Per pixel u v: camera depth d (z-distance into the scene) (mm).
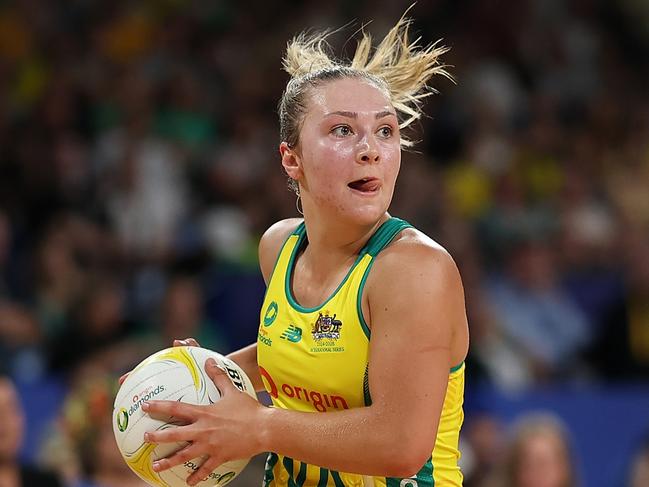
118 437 10289
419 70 11383
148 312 25781
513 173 32531
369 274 10156
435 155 33250
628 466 24547
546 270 28688
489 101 34375
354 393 10211
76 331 24234
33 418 22062
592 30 40500
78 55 33156
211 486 10312
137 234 28109
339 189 10172
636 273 28469
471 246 28734
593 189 33156
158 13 34781
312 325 10383
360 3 35531
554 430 19656
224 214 28922
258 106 32219
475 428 22469
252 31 35062
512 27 37625
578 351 27984
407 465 9602
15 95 32094
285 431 9773
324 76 10500
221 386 10133
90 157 29750
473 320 25469
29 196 28484
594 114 36500
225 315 25891
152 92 31422
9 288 26109
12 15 33781
